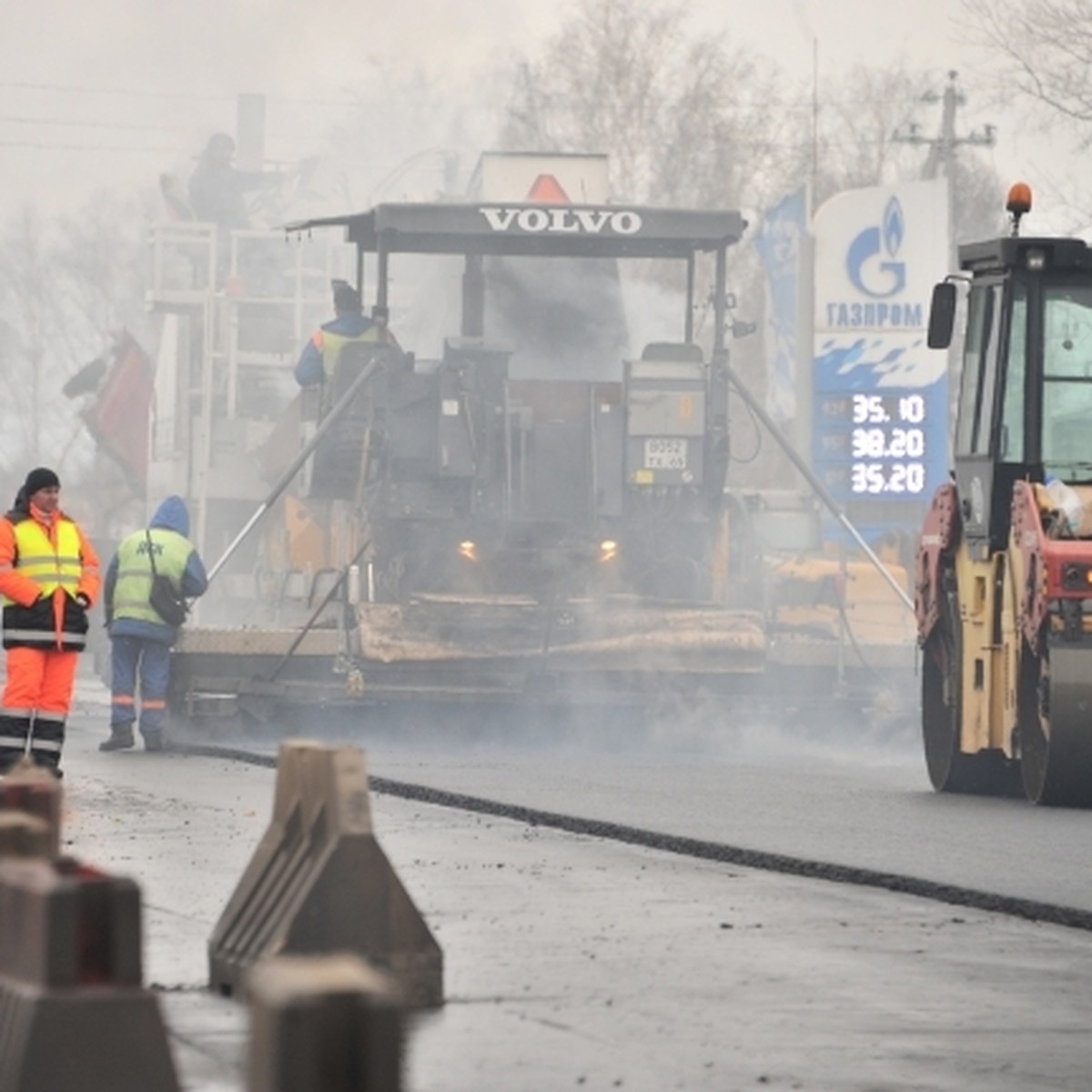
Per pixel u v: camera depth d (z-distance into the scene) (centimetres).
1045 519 4656
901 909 2945
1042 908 2858
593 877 3241
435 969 2192
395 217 6912
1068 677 4497
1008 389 4956
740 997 2288
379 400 6756
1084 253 4953
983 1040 2089
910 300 10900
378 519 6794
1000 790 5081
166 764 5634
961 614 5038
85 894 1427
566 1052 1994
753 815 4188
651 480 6888
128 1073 1410
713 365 6962
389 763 5522
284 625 7256
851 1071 1941
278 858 2259
